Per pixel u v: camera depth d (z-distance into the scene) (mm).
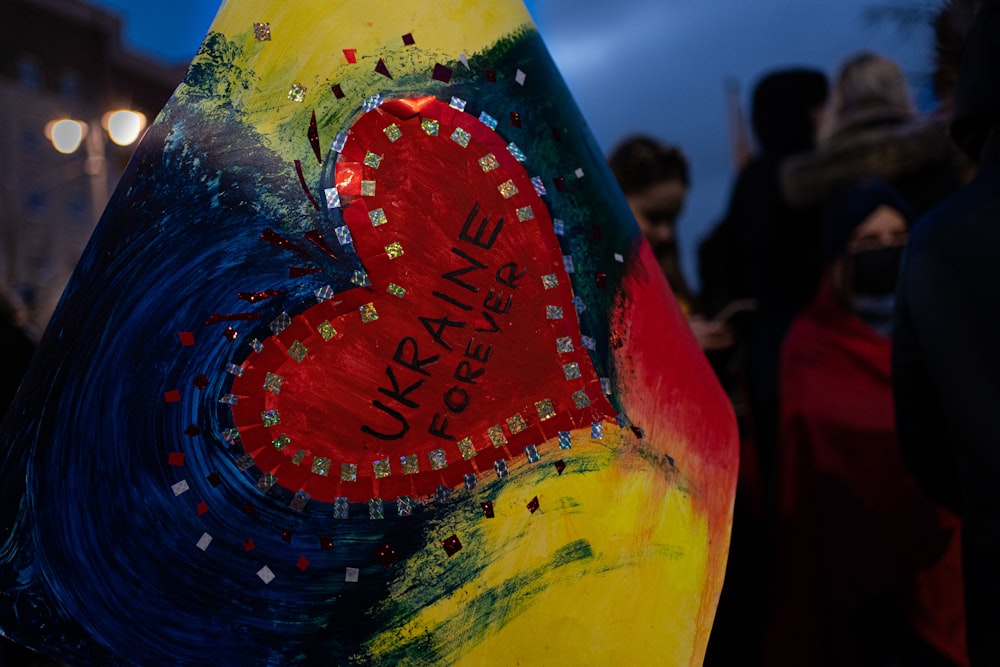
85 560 455
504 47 536
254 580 469
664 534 526
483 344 498
